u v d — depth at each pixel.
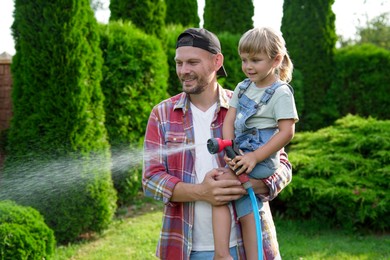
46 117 5.28
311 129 11.23
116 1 8.52
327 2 11.20
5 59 6.72
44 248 4.11
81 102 5.31
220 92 2.49
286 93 2.32
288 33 11.31
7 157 5.40
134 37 6.80
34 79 5.30
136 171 6.85
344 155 6.57
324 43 11.20
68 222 5.27
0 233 3.82
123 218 6.49
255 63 2.34
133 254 5.10
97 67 5.56
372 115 11.39
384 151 6.41
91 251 5.20
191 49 2.29
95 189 5.45
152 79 7.02
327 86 11.36
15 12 5.35
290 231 6.10
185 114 2.41
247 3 11.85
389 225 5.96
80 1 5.33
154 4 8.33
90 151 5.44
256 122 2.37
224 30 11.70
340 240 5.74
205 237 2.35
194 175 2.37
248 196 2.35
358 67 11.34
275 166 2.37
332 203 6.02
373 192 5.87
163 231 2.39
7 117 6.75
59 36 5.23
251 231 2.34
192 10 12.31
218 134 2.43
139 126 6.89
